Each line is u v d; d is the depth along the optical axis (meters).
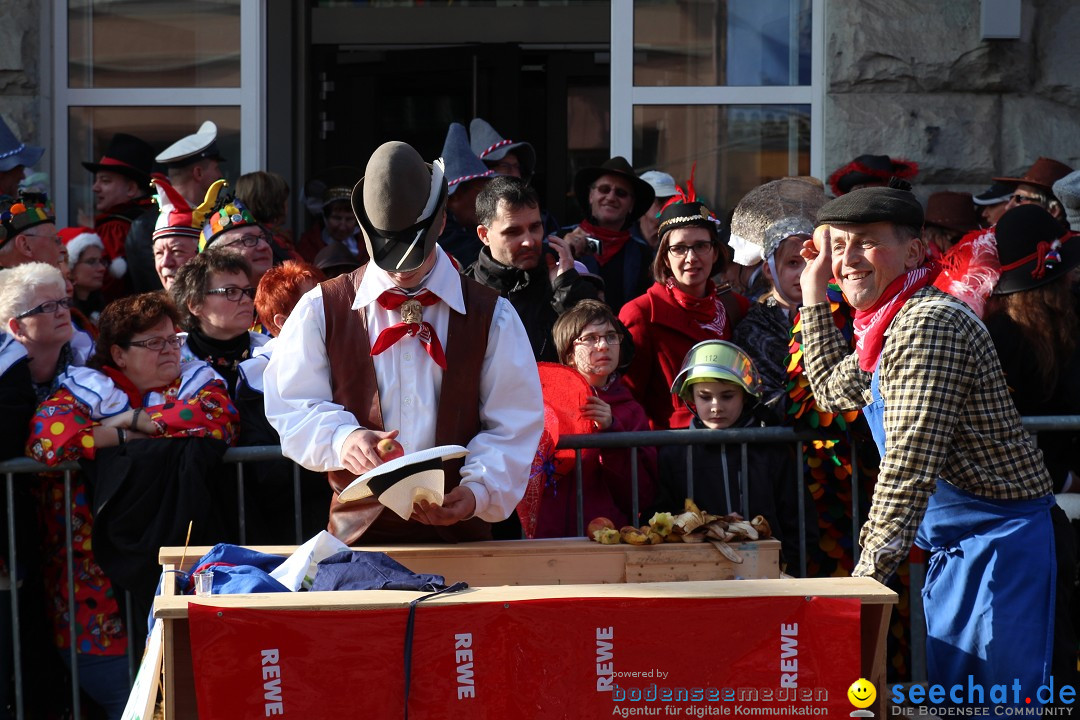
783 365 4.34
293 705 2.58
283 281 4.38
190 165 5.70
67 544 3.96
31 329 4.11
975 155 5.93
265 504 4.12
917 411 3.02
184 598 2.64
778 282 4.48
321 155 8.85
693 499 4.14
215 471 3.99
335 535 3.35
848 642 2.64
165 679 2.59
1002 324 4.07
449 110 8.94
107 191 5.95
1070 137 5.91
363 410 3.26
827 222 3.21
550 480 4.08
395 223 3.12
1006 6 5.80
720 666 2.64
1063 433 4.16
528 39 8.84
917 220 3.16
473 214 5.21
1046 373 4.02
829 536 4.29
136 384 4.06
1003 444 3.13
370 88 8.95
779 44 6.12
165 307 4.05
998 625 3.14
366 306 3.29
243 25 6.28
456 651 2.62
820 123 6.06
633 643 2.64
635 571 3.45
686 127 6.17
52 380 4.21
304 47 8.20
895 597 2.66
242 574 2.99
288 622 2.58
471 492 3.19
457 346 3.29
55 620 4.13
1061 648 3.29
